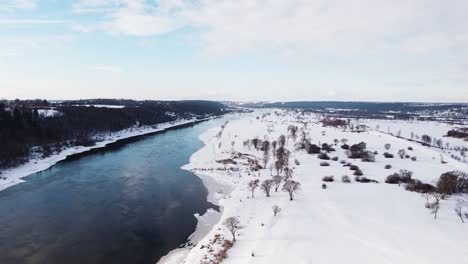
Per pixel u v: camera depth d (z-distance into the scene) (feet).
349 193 250.98
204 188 287.07
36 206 238.07
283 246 161.79
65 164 374.02
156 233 196.95
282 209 216.54
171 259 166.91
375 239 167.84
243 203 238.07
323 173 329.11
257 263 146.41
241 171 345.92
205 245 172.55
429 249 154.92
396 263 142.61
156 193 271.69
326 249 157.79
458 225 186.50
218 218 220.02
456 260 143.13
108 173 335.06
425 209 214.69
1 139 375.86
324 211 211.00
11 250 173.88
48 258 167.02
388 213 206.39
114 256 170.19
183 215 225.15
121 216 221.66
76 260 165.78
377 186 274.36
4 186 284.61
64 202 246.88
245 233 185.57
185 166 368.68
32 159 378.12
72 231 197.67
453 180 252.83
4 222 208.95
